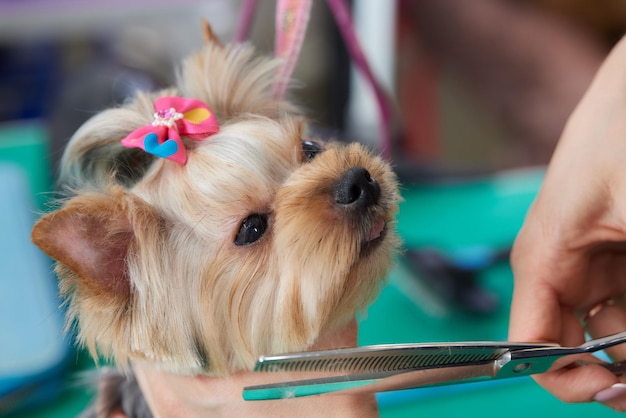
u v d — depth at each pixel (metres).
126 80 0.66
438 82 1.14
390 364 0.42
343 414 0.46
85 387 0.58
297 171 0.48
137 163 0.50
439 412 0.56
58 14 0.91
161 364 0.47
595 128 0.47
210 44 0.52
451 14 1.15
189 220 0.47
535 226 0.48
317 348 0.48
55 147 0.66
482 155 1.07
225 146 0.47
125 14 0.93
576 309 0.49
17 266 0.64
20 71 1.03
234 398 0.47
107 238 0.46
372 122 0.78
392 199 0.48
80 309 0.46
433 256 0.63
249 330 0.47
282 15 0.52
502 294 0.63
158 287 0.47
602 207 0.46
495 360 0.44
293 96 0.63
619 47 0.48
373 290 0.48
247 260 0.47
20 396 0.57
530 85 1.11
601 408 0.56
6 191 0.70
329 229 0.46
